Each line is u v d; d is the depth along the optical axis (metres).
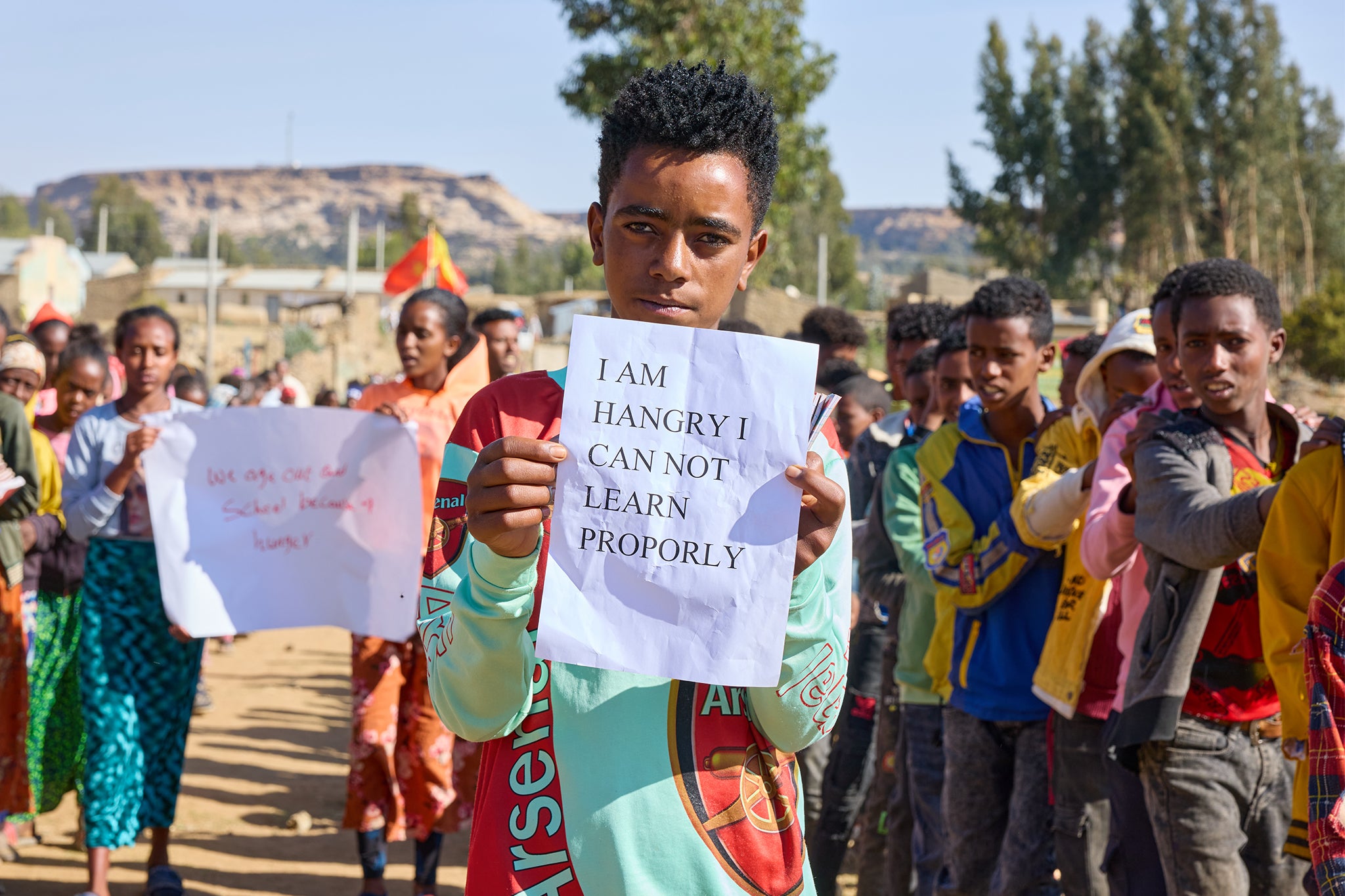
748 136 1.69
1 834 5.33
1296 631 2.51
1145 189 54.44
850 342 6.20
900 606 4.36
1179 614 2.92
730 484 1.53
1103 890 3.57
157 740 4.73
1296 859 3.00
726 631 1.51
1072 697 3.46
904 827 4.40
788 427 1.52
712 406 1.53
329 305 67.88
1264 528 2.57
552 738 1.69
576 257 110.69
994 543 3.75
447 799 4.74
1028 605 3.77
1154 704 2.93
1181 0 54.47
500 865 1.67
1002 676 3.75
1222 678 2.95
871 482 5.12
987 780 3.83
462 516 1.76
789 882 1.72
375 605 4.48
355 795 4.74
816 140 20.20
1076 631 3.49
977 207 59.28
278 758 7.32
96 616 4.63
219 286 85.38
